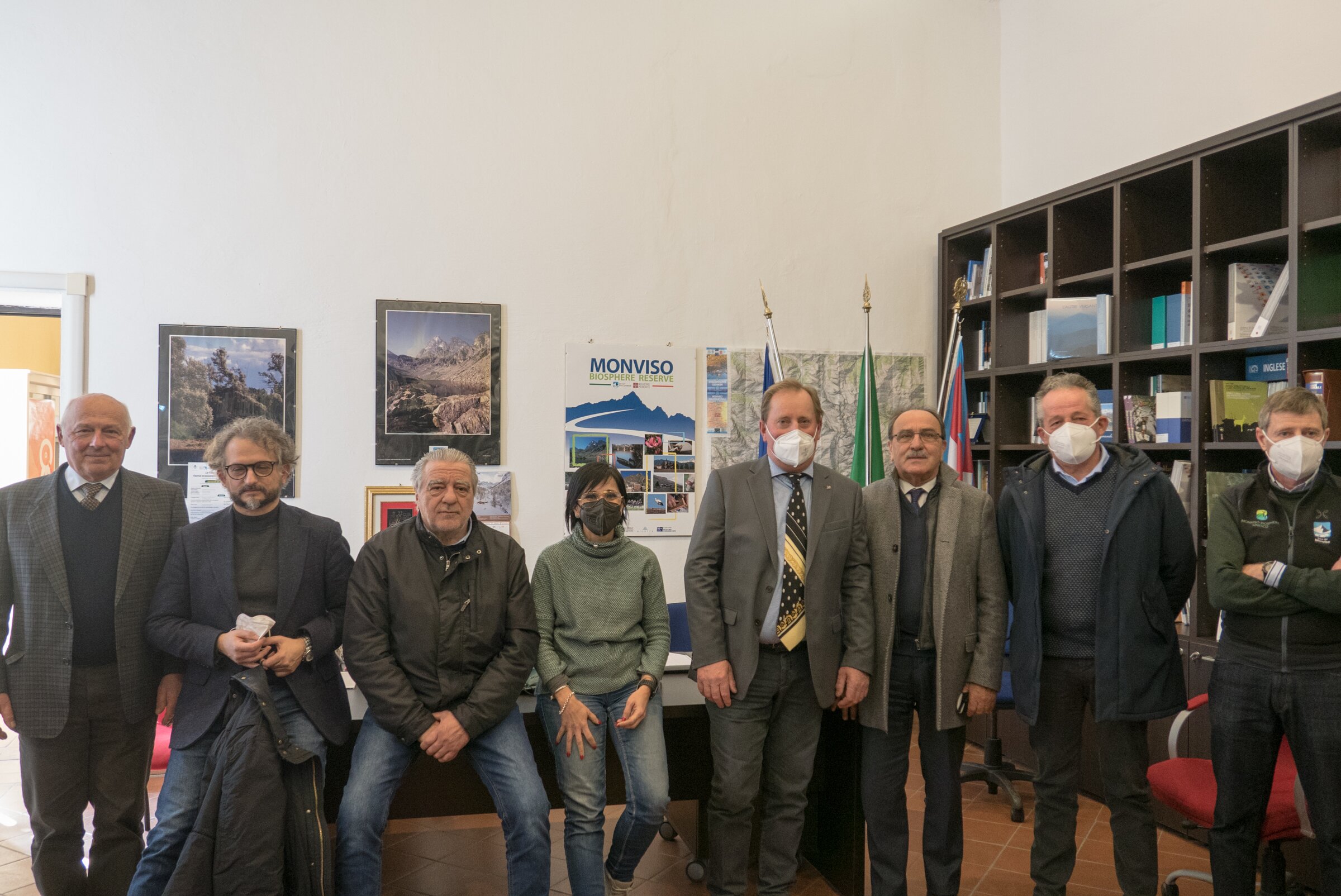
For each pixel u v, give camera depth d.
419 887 3.01
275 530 2.53
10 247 3.98
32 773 2.45
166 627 2.43
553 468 4.58
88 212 4.07
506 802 2.39
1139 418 3.84
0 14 3.98
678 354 4.75
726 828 2.53
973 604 2.62
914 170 5.13
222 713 2.37
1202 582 3.53
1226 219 3.63
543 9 4.59
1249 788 2.42
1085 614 2.53
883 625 2.64
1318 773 2.31
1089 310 4.14
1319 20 3.52
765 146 4.89
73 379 4.04
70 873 2.49
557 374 4.59
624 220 4.69
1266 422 2.43
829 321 4.98
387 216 4.39
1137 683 2.44
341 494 4.33
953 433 4.42
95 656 2.49
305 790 2.28
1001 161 5.27
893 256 5.09
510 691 2.46
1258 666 2.39
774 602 2.56
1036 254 4.80
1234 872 2.45
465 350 4.46
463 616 2.50
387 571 2.48
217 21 4.21
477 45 4.50
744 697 2.51
